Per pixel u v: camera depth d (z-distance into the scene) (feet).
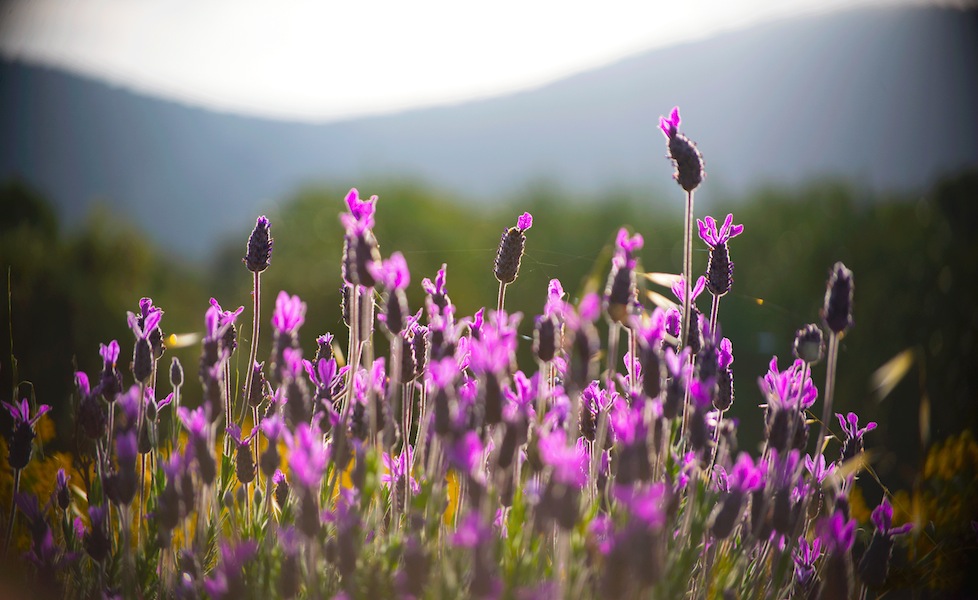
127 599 3.94
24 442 4.07
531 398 3.92
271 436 3.97
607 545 3.80
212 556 4.20
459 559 3.92
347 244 4.07
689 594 4.08
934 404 8.99
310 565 3.84
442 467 4.02
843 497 4.03
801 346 4.04
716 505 4.14
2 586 4.02
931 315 10.17
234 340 4.23
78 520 4.26
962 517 5.28
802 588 4.18
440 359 3.95
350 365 4.02
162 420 4.52
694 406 3.94
